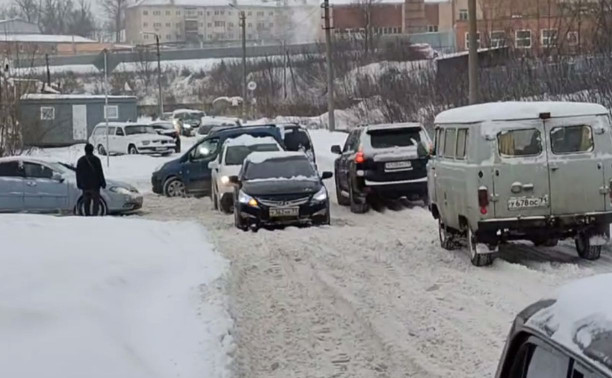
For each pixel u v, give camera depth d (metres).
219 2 120.75
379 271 11.15
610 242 12.59
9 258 9.76
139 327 7.78
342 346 7.64
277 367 7.08
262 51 86.81
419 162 18.39
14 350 6.32
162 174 23.78
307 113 57.31
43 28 144.25
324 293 9.88
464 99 31.97
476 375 6.58
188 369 6.57
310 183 16.20
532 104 11.18
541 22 43.31
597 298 2.72
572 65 29.39
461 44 67.62
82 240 12.20
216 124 51.88
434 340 7.61
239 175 17.11
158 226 15.24
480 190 11.02
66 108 49.38
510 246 12.93
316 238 14.27
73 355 6.29
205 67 88.00
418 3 84.00
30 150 37.72
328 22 39.75
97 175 18.30
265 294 9.91
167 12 121.06
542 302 3.04
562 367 2.62
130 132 42.47
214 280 10.08
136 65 91.50
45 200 19.47
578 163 11.01
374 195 18.48
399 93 39.81
